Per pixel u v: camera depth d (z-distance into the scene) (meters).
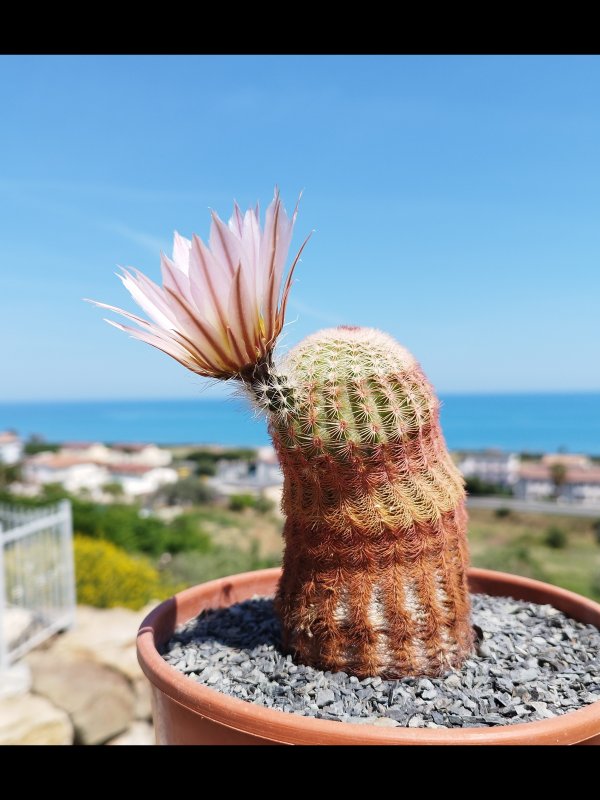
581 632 0.31
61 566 1.02
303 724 0.21
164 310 0.26
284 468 0.27
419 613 0.26
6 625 0.94
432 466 0.27
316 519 0.27
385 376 0.26
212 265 0.23
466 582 0.29
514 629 0.32
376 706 0.24
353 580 0.26
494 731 0.20
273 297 0.24
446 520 0.27
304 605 0.27
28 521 1.06
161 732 0.26
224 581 0.37
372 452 0.25
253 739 0.21
